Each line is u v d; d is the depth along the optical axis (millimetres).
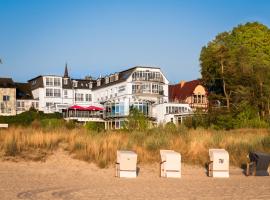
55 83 99188
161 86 92250
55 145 28312
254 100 72500
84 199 14922
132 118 44469
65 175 22562
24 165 24969
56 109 95438
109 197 15445
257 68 74312
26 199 14672
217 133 35844
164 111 84625
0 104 93188
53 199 14820
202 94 92000
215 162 23922
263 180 22234
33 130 32281
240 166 28047
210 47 81938
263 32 81188
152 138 30469
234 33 83625
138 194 16297
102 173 23891
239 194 16500
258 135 37625
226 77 74500
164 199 15078
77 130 33625
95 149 26844
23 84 103562
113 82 93500
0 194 15727
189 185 19562
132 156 23047
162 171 23484
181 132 35750
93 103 102500
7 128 34812
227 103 73312
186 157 27922
